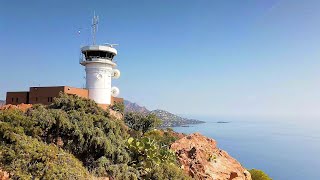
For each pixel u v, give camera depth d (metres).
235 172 37.38
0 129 22.64
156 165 27.89
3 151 21.47
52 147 23.56
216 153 40.88
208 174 34.31
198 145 41.00
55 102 30.95
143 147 29.31
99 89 64.62
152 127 70.19
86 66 65.12
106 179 24.09
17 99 57.34
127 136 32.62
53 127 26.36
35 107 28.72
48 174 20.69
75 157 25.22
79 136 26.22
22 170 20.73
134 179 24.95
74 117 27.95
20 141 22.42
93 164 25.14
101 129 28.39
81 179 21.88
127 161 27.58
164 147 35.09
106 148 26.38
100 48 64.25
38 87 55.62
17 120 24.47
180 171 28.42
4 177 19.97
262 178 53.56
